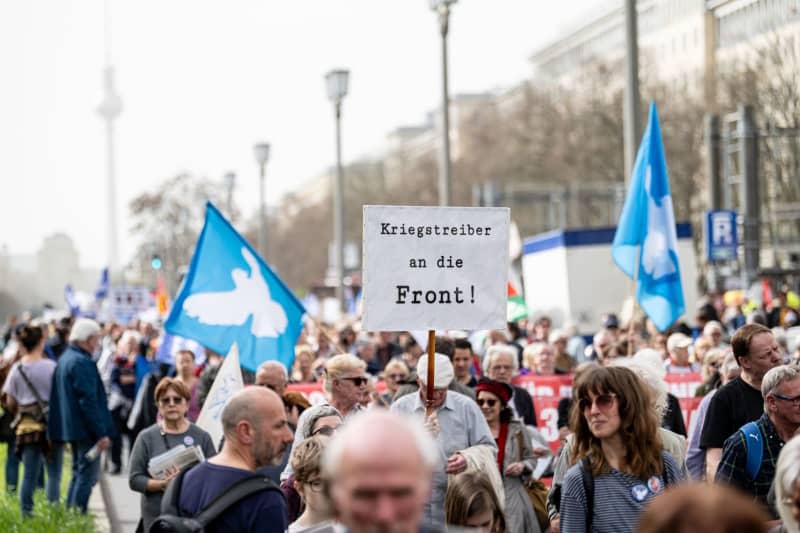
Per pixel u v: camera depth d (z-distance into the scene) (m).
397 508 3.95
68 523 15.17
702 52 83.88
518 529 10.59
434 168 115.50
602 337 19.28
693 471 9.93
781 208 58.69
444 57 29.05
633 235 15.64
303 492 7.95
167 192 92.94
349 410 10.85
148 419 20.78
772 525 7.16
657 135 15.52
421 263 9.67
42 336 16.44
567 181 80.88
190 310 15.32
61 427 15.58
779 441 8.29
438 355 10.19
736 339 9.60
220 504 7.04
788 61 60.91
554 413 16.62
